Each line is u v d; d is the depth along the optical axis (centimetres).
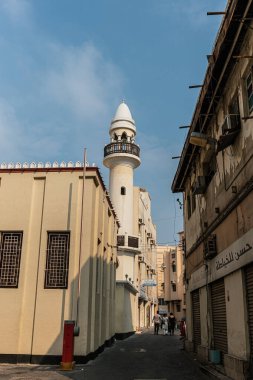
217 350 1183
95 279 1557
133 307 3459
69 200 1490
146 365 1351
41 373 1145
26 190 1512
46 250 1447
